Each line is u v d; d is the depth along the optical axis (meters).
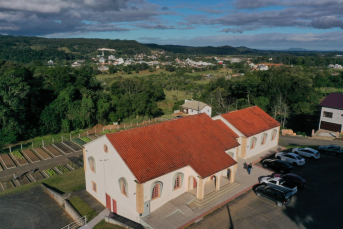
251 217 23.27
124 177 23.31
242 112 41.06
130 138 25.31
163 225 21.75
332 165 34.78
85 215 24.80
